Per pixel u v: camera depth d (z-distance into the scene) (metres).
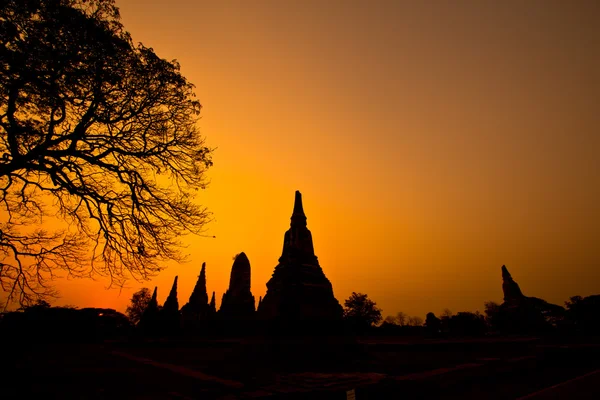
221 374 15.01
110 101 12.01
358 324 56.19
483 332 52.66
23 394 10.97
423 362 18.12
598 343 28.19
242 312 41.84
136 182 12.88
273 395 9.20
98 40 10.84
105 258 13.02
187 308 50.97
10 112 10.18
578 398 9.38
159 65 12.78
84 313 43.06
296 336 18.64
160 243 13.25
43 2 9.70
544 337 38.22
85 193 12.11
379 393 10.40
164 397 10.46
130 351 29.33
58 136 11.80
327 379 11.13
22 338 18.33
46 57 9.92
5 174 10.55
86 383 12.81
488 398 11.27
